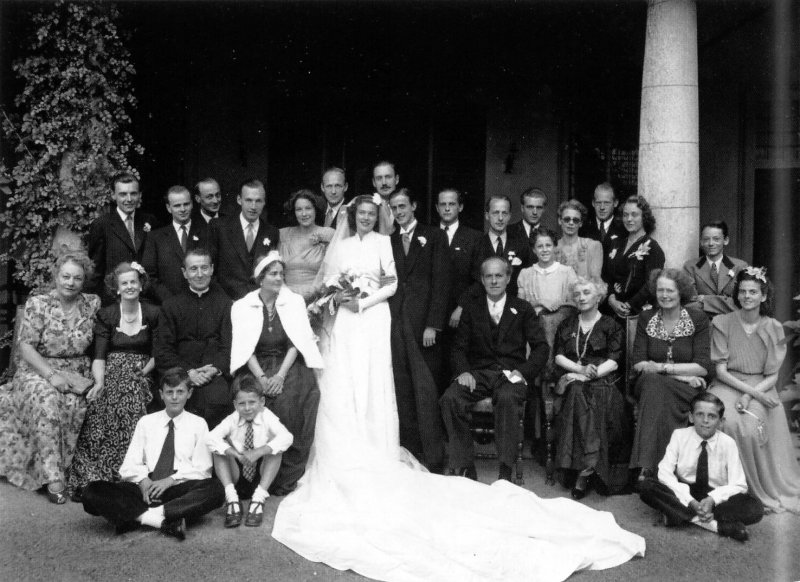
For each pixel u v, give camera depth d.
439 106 9.42
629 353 5.91
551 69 9.26
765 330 5.56
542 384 6.07
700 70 9.27
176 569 4.31
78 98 6.98
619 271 6.46
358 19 8.27
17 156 7.04
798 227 9.54
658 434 5.40
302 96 9.34
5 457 5.51
